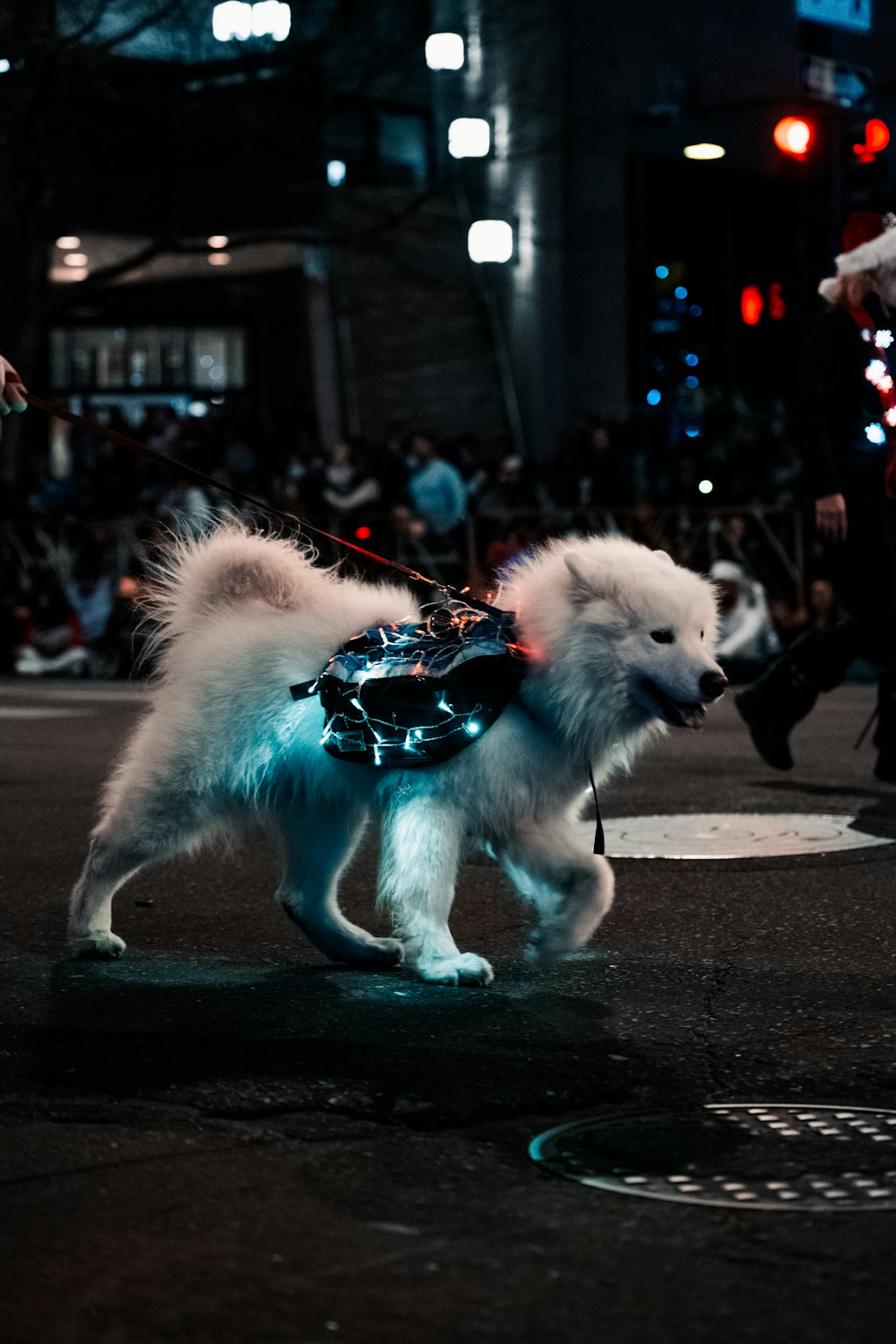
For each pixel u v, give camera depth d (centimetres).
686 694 441
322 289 2786
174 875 632
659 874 618
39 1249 287
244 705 476
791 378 2705
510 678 447
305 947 521
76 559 1798
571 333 2725
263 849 674
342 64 2647
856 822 717
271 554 495
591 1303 264
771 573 1617
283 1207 304
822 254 1352
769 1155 330
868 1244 286
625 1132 344
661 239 2689
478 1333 254
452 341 2859
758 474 1794
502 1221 297
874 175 1340
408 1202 306
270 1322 259
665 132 2539
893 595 773
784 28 2305
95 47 2173
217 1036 417
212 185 2525
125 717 1241
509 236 2323
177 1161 329
